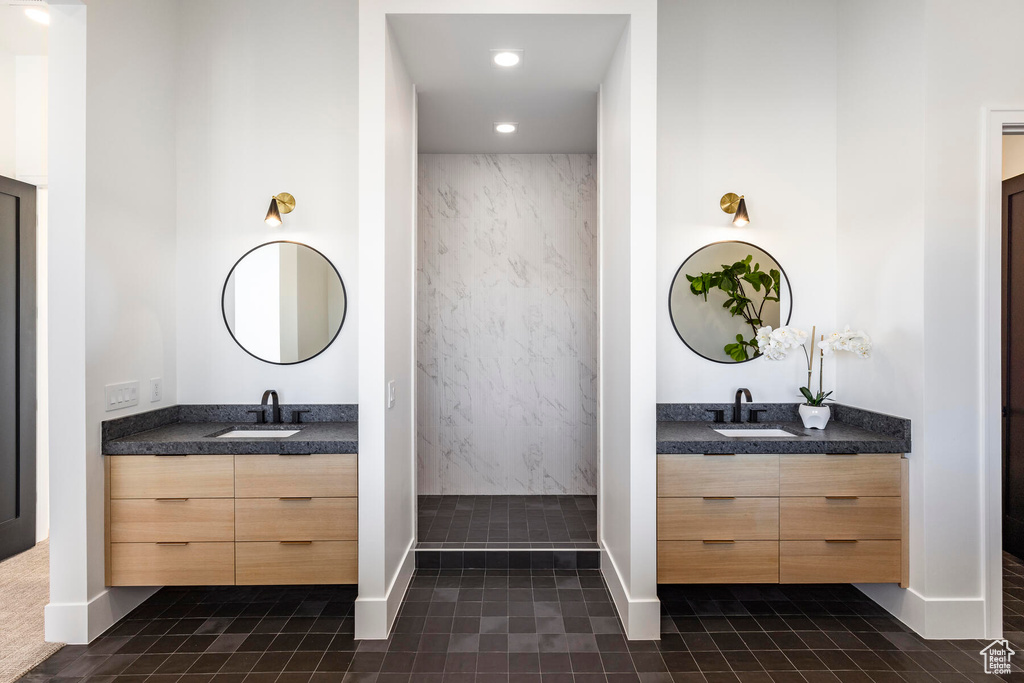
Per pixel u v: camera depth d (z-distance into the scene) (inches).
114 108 99.7
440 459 169.6
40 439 134.5
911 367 97.9
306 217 121.8
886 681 83.2
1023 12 95.5
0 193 123.6
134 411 106.4
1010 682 82.7
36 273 132.7
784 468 98.7
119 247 101.3
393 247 104.9
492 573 121.4
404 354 116.0
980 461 95.4
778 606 107.0
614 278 111.8
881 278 106.2
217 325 121.3
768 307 122.9
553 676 84.4
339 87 121.8
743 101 122.6
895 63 101.7
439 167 168.6
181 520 97.9
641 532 96.7
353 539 98.5
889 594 103.8
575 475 169.9
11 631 96.0
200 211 121.0
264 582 98.4
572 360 169.8
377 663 87.6
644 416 97.3
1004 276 130.1
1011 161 134.7
